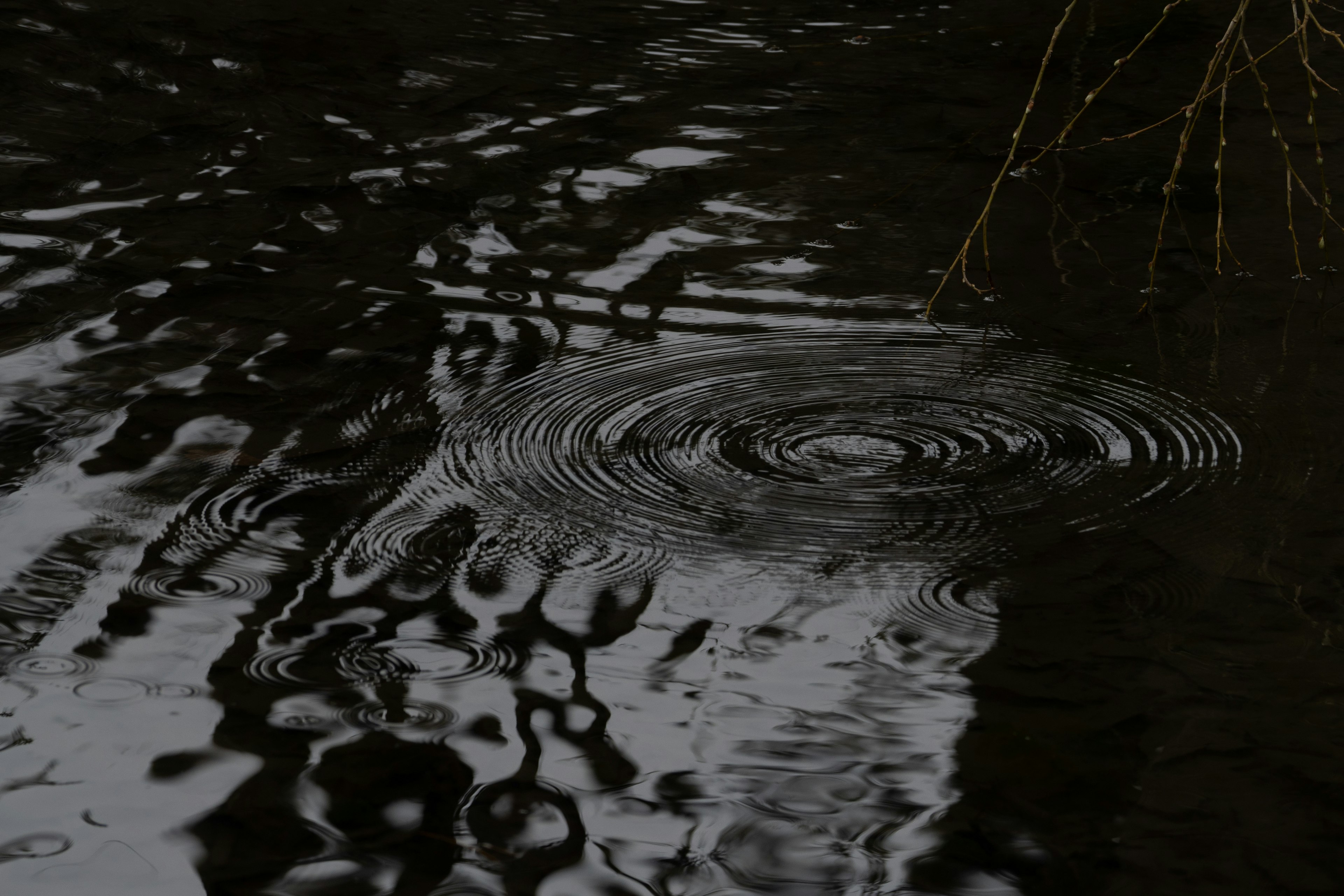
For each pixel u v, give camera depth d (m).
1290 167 3.53
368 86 5.76
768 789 1.91
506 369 3.28
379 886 1.73
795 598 2.37
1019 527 2.57
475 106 5.54
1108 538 2.53
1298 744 1.99
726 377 3.23
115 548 2.49
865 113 5.45
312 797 1.88
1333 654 2.19
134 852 1.78
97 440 2.90
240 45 6.28
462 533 2.56
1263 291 3.74
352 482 2.74
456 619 2.30
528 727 2.03
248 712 2.06
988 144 5.07
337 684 2.12
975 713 2.07
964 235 4.22
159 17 6.64
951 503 2.66
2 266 3.90
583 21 6.86
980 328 3.52
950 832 1.83
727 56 6.27
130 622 2.27
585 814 1.86
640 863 1.77
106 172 4.73
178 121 5.29
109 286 3.78
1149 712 2.06
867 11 7.04
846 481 2.75
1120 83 5.73
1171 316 3.58
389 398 3.12
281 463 2.82
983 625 2.29
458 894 1.71
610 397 3.13
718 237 4.23
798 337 3.47
